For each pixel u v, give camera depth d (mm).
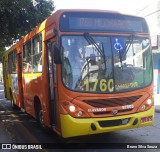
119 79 7094
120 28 7344
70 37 6965
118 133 8656
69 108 6758
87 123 6719
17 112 13836
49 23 7660
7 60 15352
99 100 6852
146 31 7645
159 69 20891
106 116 6867
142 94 7277
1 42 18250
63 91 6832
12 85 14039
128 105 7062
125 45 7289
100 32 7145
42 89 8430
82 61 6938
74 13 7090
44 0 15352
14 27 15172
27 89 10477
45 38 7984
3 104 17641
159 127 9523
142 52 7465
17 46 12203
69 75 6855
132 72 7258
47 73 7984
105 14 7277
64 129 6801
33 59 9453
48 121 8117
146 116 7309
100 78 6957
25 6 14328
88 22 7137
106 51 7105
